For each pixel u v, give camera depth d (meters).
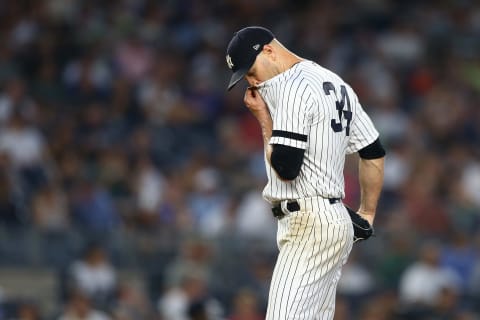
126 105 68.38
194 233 56.16
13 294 53.50
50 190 56.78
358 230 23.42
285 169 21.97
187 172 60.75
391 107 71.88
